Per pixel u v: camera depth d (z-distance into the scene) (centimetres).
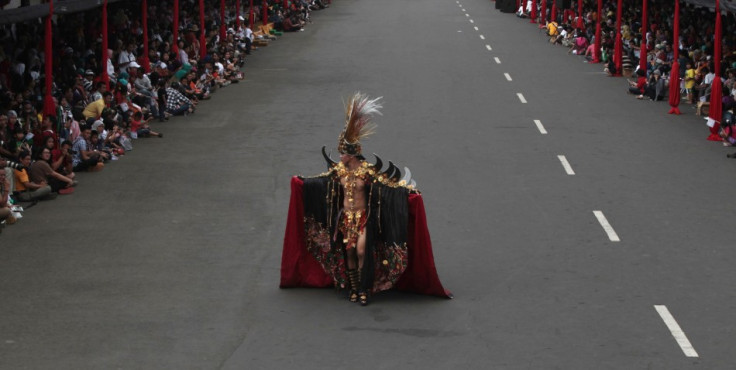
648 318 1889
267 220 2634
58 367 1666
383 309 1952
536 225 2567
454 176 3122
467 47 6756
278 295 2038
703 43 5259
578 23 6475
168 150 3572
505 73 5506
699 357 1700
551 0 8275
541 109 4378
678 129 3931
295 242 2053
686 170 3212
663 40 5522
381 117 4172
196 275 2170
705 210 2714
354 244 1970
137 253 2338
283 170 3238
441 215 2666
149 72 4916
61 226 2578
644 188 2967
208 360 1700
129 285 2100
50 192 2859
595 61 5997
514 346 1755
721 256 2291
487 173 3161
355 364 1681
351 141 1975
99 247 2386
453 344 1767
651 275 2155
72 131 3319
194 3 7081
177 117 4256
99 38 4972
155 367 1669
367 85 5084
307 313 1931
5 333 1820
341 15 9294
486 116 4197
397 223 1967
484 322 1875
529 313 1922
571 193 2902
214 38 6184
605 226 2552
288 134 3853
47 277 2155
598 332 1819
